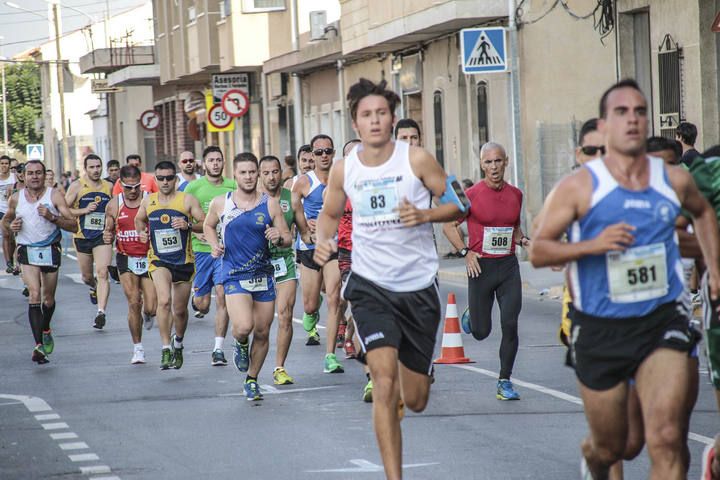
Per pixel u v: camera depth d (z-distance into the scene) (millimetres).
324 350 35031
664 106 49938
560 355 32125
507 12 60562
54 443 23250
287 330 29438
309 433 23406
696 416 23359
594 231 14594
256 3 96688
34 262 34719
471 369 30297
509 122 62062
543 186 60219
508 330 26094
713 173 16438
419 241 18125
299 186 33469
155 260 32531
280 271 29188
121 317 46312
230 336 39281
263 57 97250
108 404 27406
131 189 34500
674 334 14695
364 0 74375
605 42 56375
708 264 15359
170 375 31625
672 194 14656
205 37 105062
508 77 61750
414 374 18531
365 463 20703
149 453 22062
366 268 18172
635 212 14523
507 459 20547
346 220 30375
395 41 71750
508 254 26500
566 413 24422
